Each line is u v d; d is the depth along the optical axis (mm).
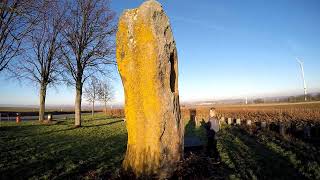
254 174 8516
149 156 7215
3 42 18438
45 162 9953
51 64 31875
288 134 16188
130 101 7633
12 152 11719
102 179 7699
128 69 7645
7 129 22281
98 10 26672
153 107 7285
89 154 11508
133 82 7570
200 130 22625
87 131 21188
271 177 8227
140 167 7262
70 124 28266
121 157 10883
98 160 10336
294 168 9070
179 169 7293
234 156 11148
